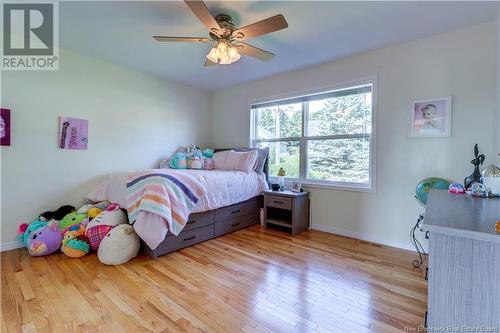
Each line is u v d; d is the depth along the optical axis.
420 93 2.61
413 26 2.34
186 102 4.38
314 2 1.96
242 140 4.35
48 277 2.07
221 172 3.39
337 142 3.30
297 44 2.73
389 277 2.12
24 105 2.69
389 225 2.85
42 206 2.83
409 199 2.70
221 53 2.07
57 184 2.93
